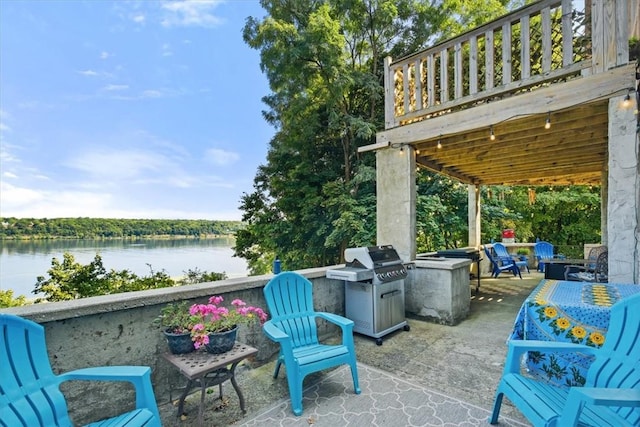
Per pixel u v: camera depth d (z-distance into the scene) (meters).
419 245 9.52
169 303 2.40
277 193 11.42
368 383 2.61
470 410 2.20
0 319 1.50
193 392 2.52
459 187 9.16
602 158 5.58
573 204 12.06
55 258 6.58
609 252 2.93
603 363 1.76
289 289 2.90
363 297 3.57
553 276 5.49
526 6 3.44
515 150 5.03
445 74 4.11
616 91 2.91
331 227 9.40
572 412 1.39
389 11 9.08
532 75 3.44
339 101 9.41
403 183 4.56
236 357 2.09
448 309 4.05
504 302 5.21
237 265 12.68
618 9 2.92
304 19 9.21
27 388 1.50
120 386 2.19
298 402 2.21
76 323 2.01
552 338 2.16
